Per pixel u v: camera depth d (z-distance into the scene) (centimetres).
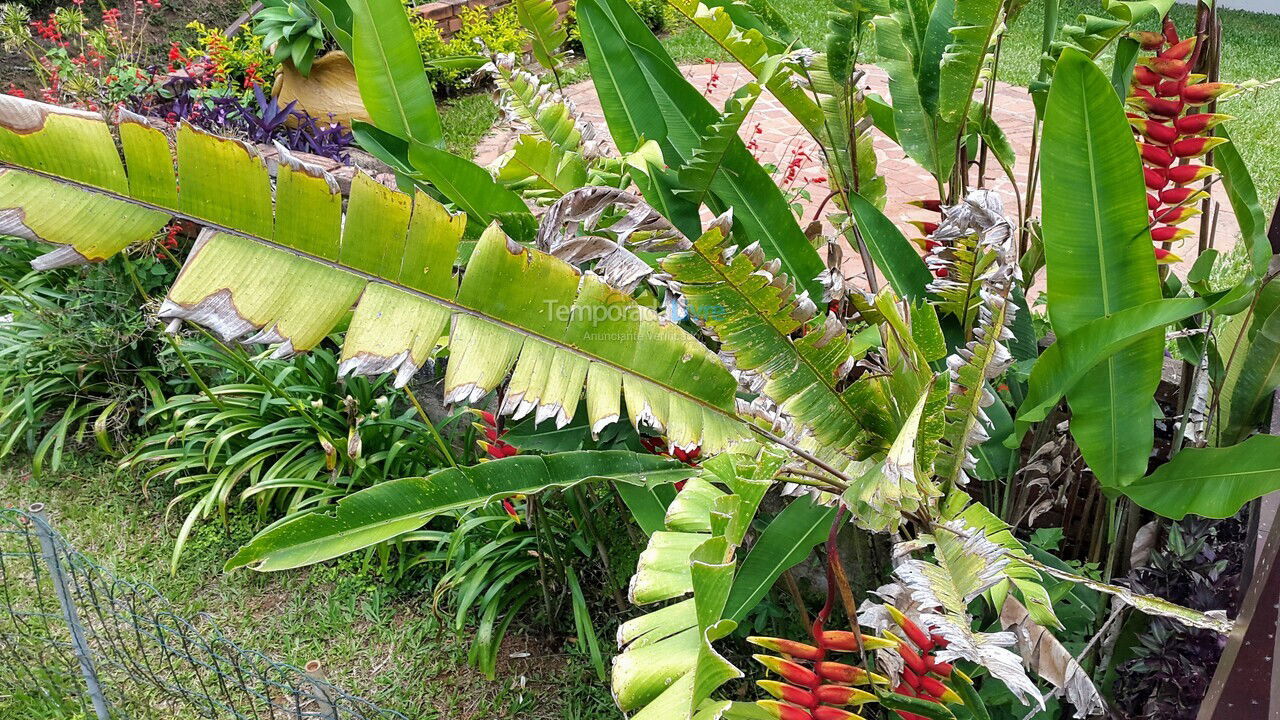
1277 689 159
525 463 216
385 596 383
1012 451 261
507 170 263
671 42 1023
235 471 417
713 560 154
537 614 364
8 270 494
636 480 219
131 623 374
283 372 415
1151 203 234
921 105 261
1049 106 180
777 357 200
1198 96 216
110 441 461
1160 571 261
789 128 811
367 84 267
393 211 154
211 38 731
